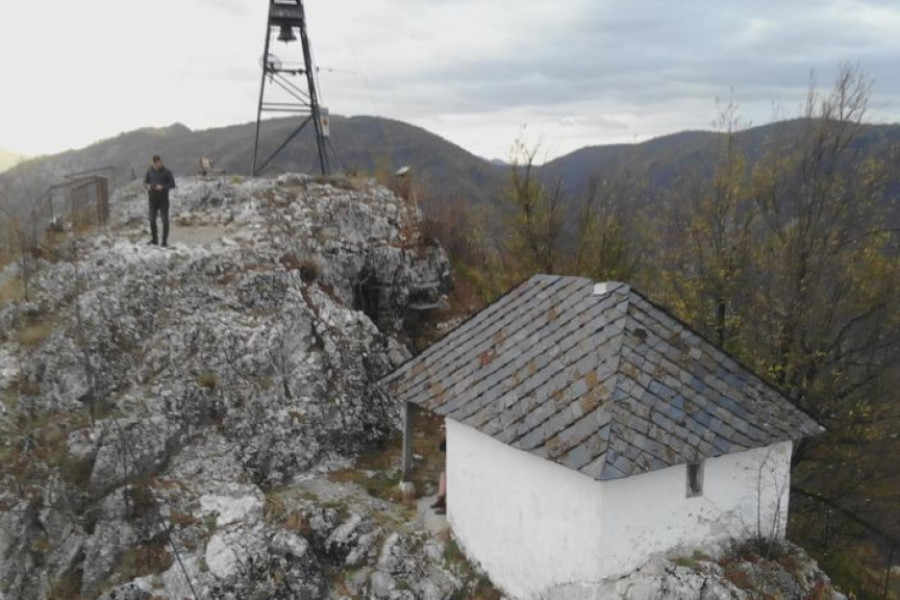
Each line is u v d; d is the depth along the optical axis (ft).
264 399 51.70
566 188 81.71
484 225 92.22
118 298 52.95
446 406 39.40
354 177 86.63
